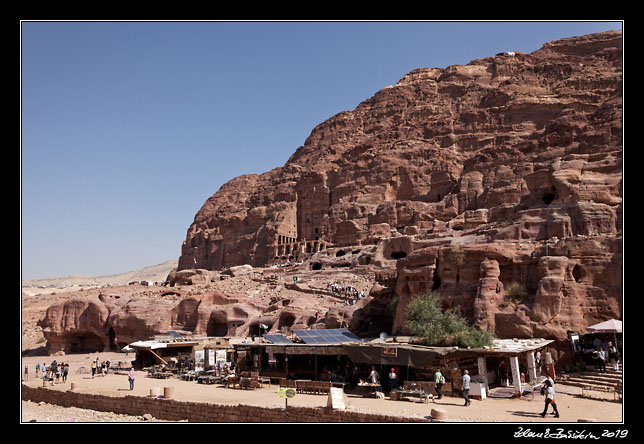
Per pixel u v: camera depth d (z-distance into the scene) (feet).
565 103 374.02
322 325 171.12
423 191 366.63
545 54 491.72
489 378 98.94
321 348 110.73
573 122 294.66
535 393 92.38
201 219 611.47
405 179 376.07
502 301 119.75
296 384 104.73
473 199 301.02
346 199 382.83
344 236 339.57
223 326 211.41
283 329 179.22
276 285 254.06
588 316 108.06
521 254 124.57
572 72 413.59
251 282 271.69
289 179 502.79
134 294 257.14
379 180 380.17
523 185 270.67
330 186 423.64
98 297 251.39
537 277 120.16
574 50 473.67
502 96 403.34
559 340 106.52
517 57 502.38
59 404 118.42
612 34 458.91
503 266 125.80
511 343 103.35
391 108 518.37
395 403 86.89
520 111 386.11
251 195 563.89
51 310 234.38
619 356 102.22
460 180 330.54
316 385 101.65
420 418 72.02
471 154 380.78
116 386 124.67
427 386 91.81
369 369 108.17
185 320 214.28
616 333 103.76
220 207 599.16
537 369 102.53
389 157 390.01
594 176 154.92
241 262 451.53
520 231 140.15
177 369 143.84
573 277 112.88
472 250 128.98
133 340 217.15
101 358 201.57
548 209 144.25
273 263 379.35
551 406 81.41
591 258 113.09
